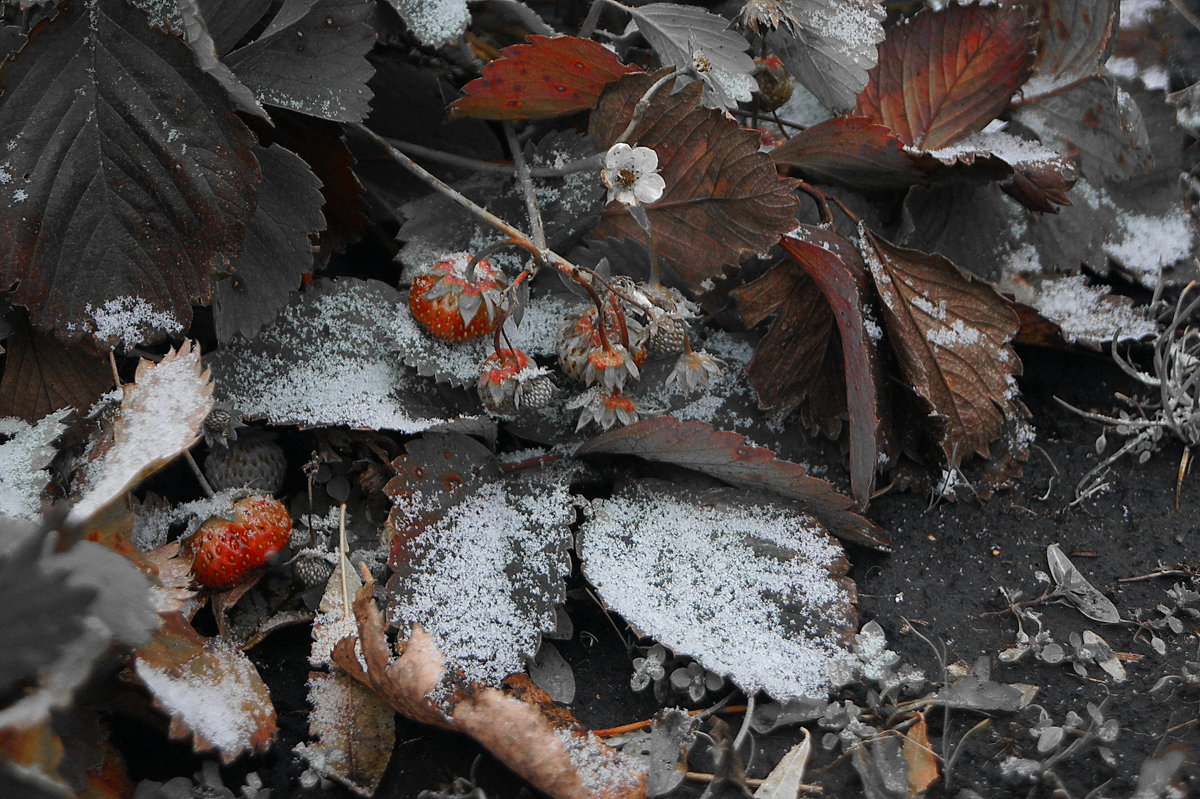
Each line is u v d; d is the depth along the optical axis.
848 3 0.83
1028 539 0.82
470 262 0.79
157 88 0.77
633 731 0.77
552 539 0.79
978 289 0.83
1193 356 0.86
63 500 0.77
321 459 0.80
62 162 0.77
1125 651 0.79
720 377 0.81
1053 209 0.85
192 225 0.78
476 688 0.76
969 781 0.75
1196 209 0.88
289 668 0.78
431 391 0.81
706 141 0.80
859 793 0.76
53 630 0.71
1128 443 0.84
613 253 0.84
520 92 0.82
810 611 0.79
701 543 0.80
